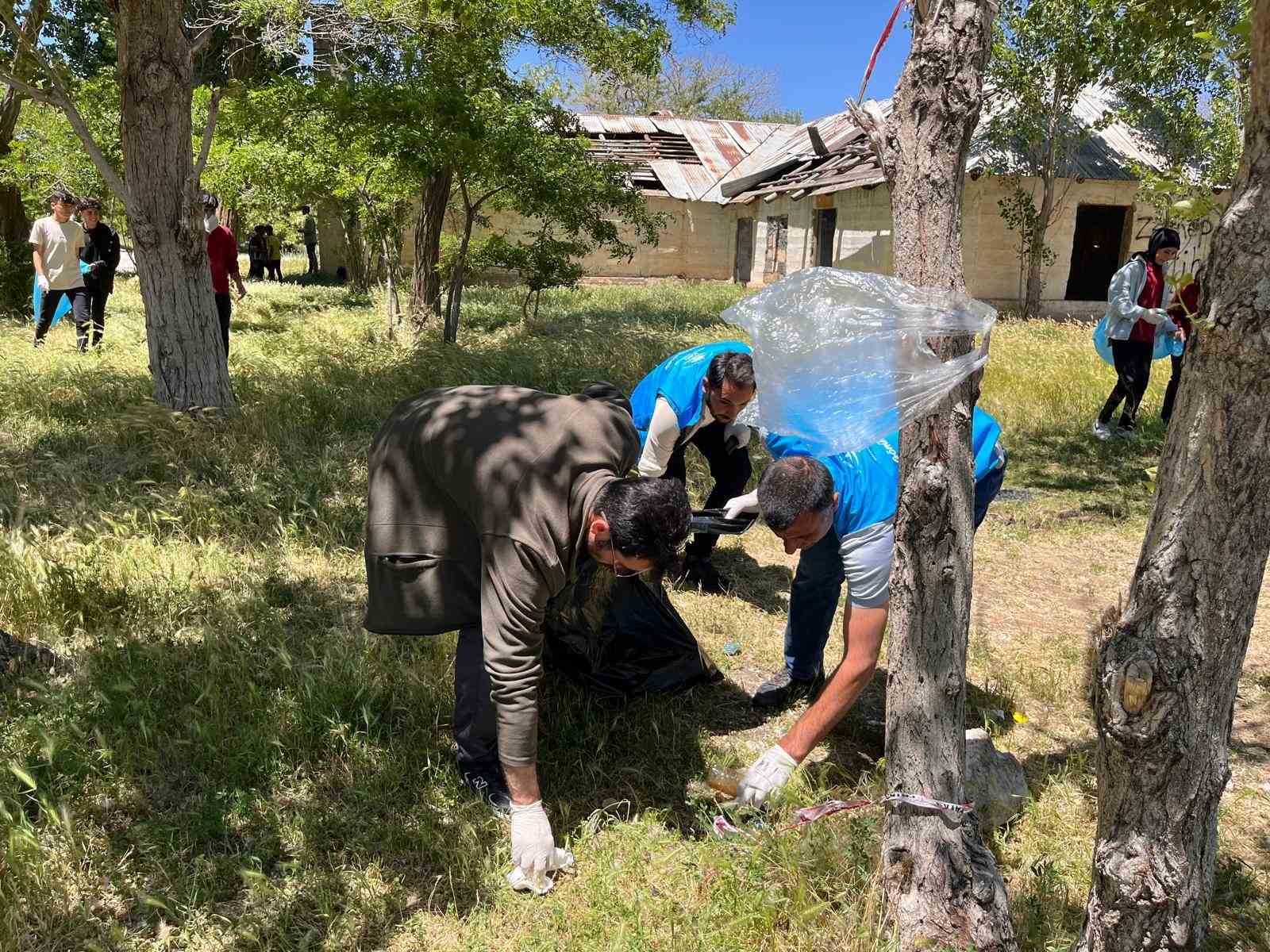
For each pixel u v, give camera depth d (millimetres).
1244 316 1643
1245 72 1888
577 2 10227
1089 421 8203
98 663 3535
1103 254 18625
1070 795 3240
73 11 15016
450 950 2510
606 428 2715
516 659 2588
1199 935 2074
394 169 10219
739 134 27000
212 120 6582
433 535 2807
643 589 3615
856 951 2445
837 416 2338
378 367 8734
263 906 2576
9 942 2350
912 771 2467
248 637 3838
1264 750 3602
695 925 2539
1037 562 5457
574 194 10523
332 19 8945
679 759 3373
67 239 9141
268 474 5672
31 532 4562
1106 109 17312
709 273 24969
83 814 2840
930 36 2143
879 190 16969
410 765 3174
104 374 7605
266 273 24344
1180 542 1802
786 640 3781
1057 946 2520
